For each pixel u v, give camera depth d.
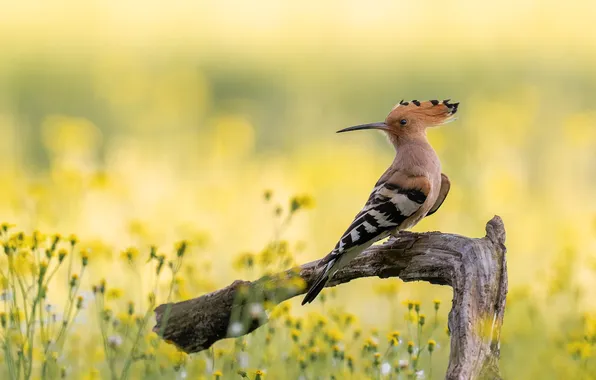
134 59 23.67
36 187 10.73
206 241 10.08
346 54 24.31
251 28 26.55
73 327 8.62
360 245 7.46
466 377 5.96
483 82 21.02
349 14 27.17
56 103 19.42
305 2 28.09
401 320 9.79
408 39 25.38
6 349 6.91
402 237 7.37
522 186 14.64
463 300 6.55
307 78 22.05
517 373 8.62
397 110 8.24
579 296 9.42
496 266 6.76
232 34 26.08
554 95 19.16
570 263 9.98
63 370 7.36
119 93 19.28
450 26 25.88
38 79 21.05
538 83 20.50
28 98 19.64
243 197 13.93
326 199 14.01
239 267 8.34
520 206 13.88
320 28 26.41
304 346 7.77
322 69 22.94
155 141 17.50
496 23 25.89
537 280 9.99
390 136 8.27
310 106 19.69
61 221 12.23
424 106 8.23
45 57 23.33
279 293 7.25
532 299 9.23
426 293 10.40
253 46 25.17
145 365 7.62
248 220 13.15
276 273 7.38
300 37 25.89
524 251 12.33
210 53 24.50
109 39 25.47
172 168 15.88
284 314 8.02
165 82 19.59
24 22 26.50
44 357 7.11
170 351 7.86
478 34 25.31
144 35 25.89
